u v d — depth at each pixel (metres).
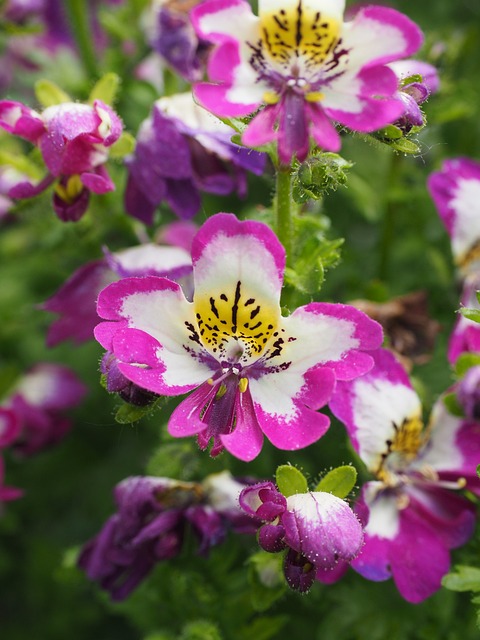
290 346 0.15
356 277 0.25
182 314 0.15
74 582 0.23
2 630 0.28
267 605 0.17
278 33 0.15
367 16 0.15
